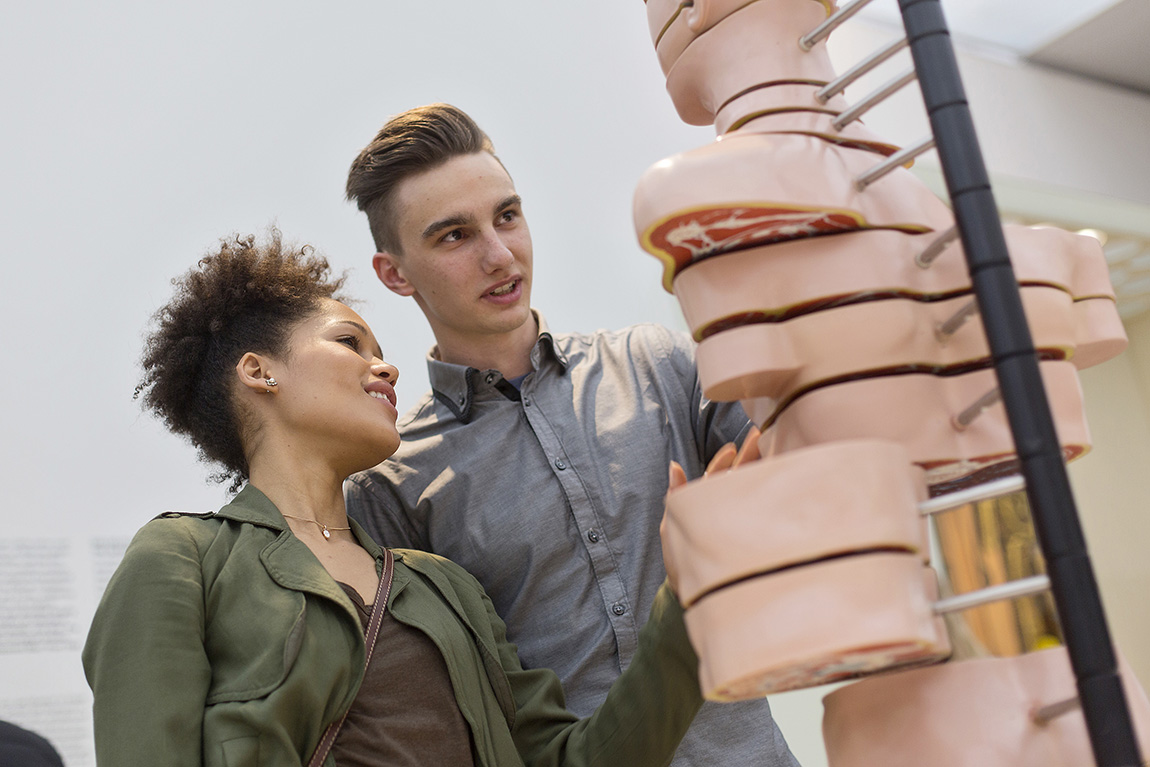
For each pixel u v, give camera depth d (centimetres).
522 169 263
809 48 90
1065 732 74
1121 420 353
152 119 230
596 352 171
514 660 146
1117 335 89
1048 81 358
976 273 71
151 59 234
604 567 151
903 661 74
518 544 154
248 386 142
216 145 234
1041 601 189
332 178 242
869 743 77
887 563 68
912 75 79
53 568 196
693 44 94
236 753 109
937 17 76
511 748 132
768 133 85
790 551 68
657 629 115
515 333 168
